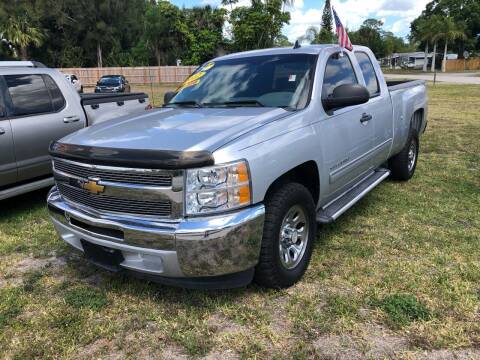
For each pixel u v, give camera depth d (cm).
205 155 279
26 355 281
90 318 318
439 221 479
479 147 859
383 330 291
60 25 5753
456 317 302
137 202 295
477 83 3078
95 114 632
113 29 5972
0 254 436
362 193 457
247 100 395
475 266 371
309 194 356
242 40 3594
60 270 396
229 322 307
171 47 5756
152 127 337
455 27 5812
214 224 282
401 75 5203
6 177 523
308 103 373
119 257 316
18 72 550
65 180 334
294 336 289
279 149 318
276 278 327
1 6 4844
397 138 562
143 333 299
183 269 291
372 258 393
